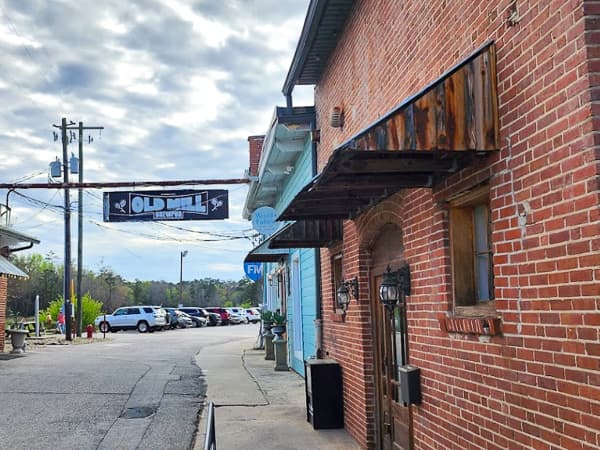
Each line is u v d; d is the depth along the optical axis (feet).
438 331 18.15
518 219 13.60
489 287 16.89
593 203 11.17
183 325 160.56
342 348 30.60
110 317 138.31
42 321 133.90
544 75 12.66
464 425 16.42
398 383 23.29
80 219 112.78
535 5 13.00
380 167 15.90
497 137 14.42
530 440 13.16
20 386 43.52
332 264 33.17
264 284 89.25
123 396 40.22
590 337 11.25
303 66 35.32
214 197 72.59
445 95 14.53
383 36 24.13
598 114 11.20
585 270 11.38
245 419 33.09
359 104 27.91
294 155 47.01
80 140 109.19
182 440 28.66
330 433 29.43
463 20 16.66
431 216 18.54
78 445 27.63
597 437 11.04
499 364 14.47
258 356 69.72
